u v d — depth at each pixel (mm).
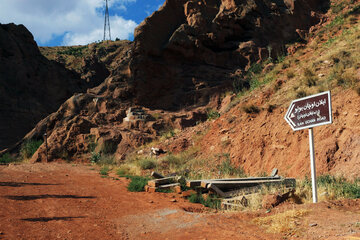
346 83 13766
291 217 6352
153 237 5945
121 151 25641
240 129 17656
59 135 29453
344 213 6336
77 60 96000
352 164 10484
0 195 10094
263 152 14953
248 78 34312
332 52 18188
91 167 22078
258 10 38844
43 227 6449
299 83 16938
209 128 20906
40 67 57594
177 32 36344
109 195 10852
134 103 35094
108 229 6492
